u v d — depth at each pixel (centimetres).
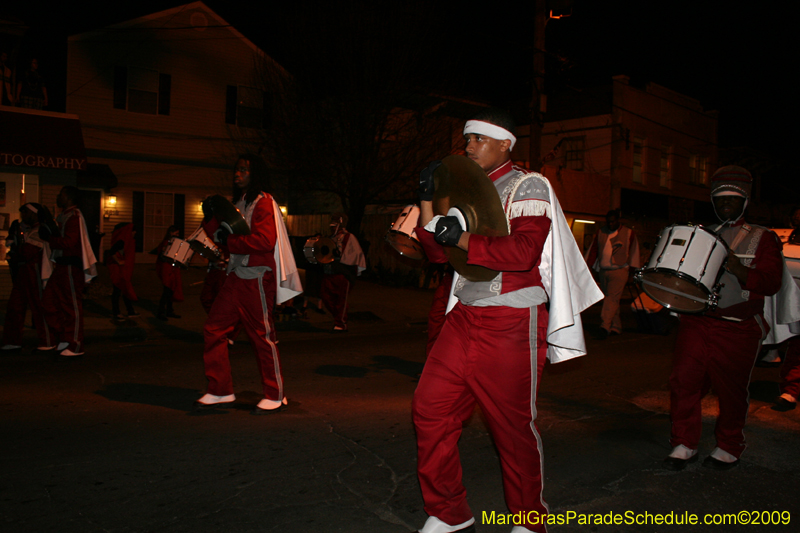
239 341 893
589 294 278
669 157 2752
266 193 492
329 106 1761
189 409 518
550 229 269
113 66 1889
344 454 412
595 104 2508
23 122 1394
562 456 423
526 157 2720
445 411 274
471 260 243
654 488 369
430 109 1866
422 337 988
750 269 378
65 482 357
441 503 280
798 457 430
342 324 1060
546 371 710
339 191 1795
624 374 702
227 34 2058
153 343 897
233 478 367
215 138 2062
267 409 506
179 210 2028
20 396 553
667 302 398
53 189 1453
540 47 1515
